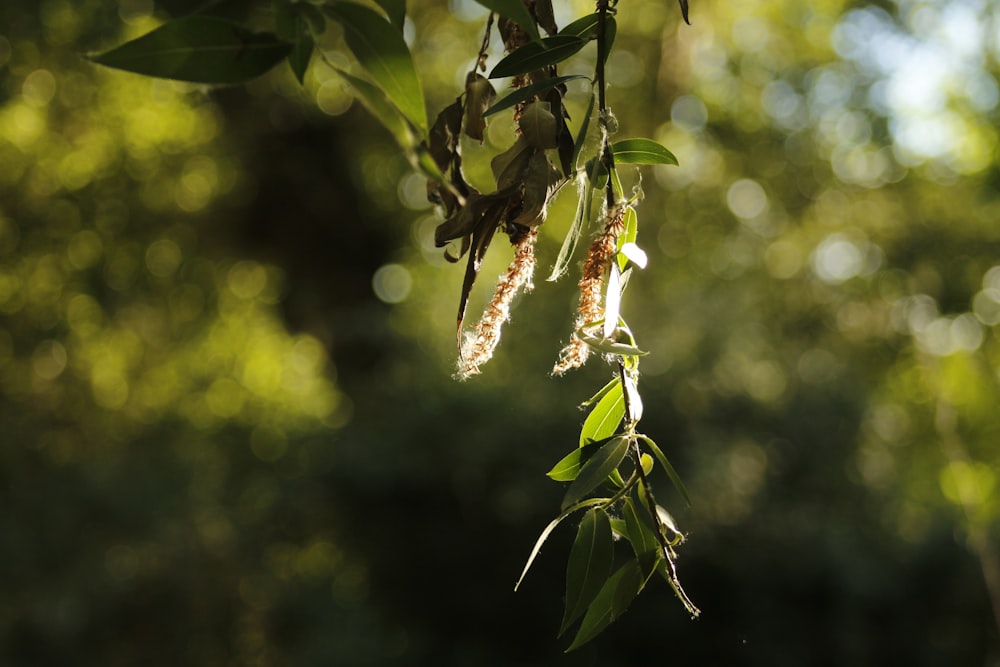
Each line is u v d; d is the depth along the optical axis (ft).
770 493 21.29
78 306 31.91
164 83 31.83
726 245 38.55
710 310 24.07
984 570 18.44
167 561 23.35
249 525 25.11
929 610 19.49
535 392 22.50
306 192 37.65
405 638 22.47
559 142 3.92
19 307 30.94
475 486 21.68
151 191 33.63
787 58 39.24
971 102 35.29
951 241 34.94
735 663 19.80
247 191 37.11
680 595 3.64
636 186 3.86
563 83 4.01
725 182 39.50
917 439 29.50
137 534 23.29
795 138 39.11
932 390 25.59
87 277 31.96
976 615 19.29
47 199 30.91
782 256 37.93
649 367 22.61
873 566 19.67
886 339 34.22
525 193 3.74
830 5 37.81
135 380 32.12
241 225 37.47
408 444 22.16
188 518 24.23
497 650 21.72
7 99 29.07
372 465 22.25
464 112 4.03
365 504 22.79
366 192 38.83
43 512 22.99
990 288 34.27
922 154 36.78
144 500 23.67
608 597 3.81
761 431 22.03
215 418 32.04
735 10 37.24
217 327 34.73
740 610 19.85
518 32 4.05
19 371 30.14
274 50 2.77
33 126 30.17
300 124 36.73
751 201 39.24
